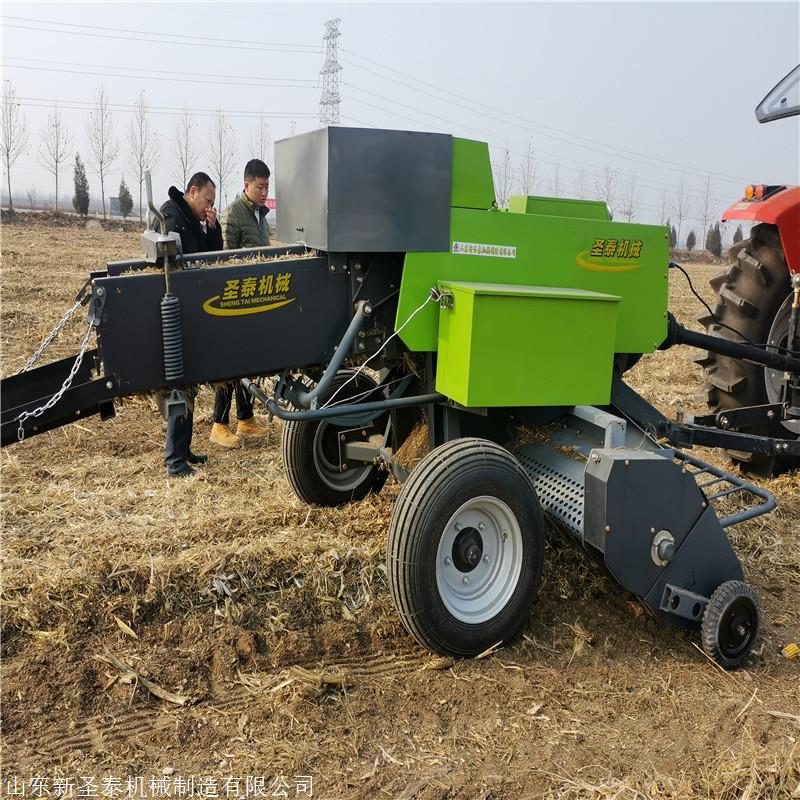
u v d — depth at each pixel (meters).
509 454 3.08
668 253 3.66
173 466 4.86
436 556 2.93
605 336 3.17
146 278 2.78
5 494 4.43
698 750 2.67
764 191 4.91
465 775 2.50
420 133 3.02
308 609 3.34
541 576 3.34
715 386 5.18
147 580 3.34
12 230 22.89
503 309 2.96
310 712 2.78
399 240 3.05
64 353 7.94
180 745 2.60
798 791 2.45
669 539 3.11
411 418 3.76
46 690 2.79
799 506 4.83
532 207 3.67
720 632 3.12
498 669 3.08
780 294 4.91
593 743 2.69
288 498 4.46
